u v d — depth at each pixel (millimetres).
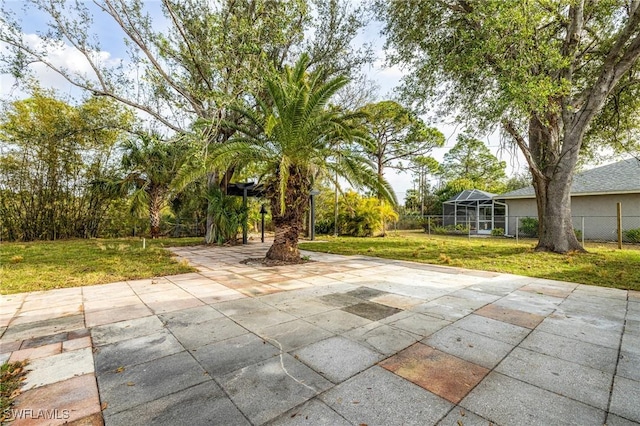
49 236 12766
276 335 2771
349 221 16719
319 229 18281
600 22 8117
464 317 3273
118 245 10805
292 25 6734
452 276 5562
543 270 6078
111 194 13570
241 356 2342
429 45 8859
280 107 6230
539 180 8836
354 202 16734
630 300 3943
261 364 2213
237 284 4898
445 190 28141
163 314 3381
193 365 2199
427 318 3242
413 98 9602
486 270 6184
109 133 12656
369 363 2230
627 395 1828
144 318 3244
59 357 2330
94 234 14062
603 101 7652
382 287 4688
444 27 8688
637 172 13344
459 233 18906
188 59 8508
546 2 6469
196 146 6359
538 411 1675
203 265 6875
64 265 6531
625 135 9484
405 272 5980
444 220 22344
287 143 6539
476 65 7355
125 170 13680
